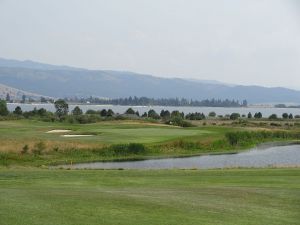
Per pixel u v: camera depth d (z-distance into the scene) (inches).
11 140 1958.7
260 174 1063.6
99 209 587.5
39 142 1947.6
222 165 1749.5
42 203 604.7
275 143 2790.4
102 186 842.8
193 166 1702.8
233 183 901.2
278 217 596.4
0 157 1646.2
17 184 858.8
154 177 1011.3
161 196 701.3
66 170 1206.3
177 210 605.6
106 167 1626.5
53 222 510.0
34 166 1557.6
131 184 885.8
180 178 989.8
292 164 1776.6
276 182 912.9
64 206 593.0
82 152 1930.4
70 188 779.4
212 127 3193.9
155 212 588.4
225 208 632.4
